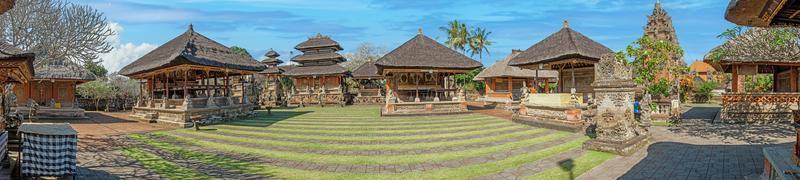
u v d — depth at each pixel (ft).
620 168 27.55
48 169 22.53
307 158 33.09
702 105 111.65
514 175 26.45
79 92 104.99
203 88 71.10
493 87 124.77
